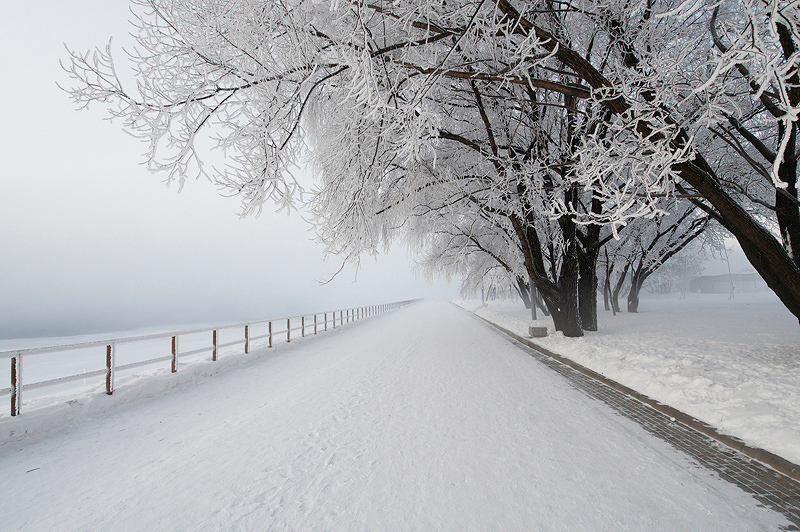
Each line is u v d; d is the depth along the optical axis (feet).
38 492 10.68
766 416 13.15
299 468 11.76
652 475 10.72
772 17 9.71
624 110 18.08
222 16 16.57
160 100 17.28
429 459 12.10
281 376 27.30
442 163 34.99
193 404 20.08
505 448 12.81
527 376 24.45
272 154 18.66
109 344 19.81
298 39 17.66
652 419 15.62
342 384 23.73
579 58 17.95
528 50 16.65
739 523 8.39
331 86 22.09
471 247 54.65
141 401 20.74
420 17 17.85
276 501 9.81
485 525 8.46
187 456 13.06
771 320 49.08
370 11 21.58
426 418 16.26
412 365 29.66
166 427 16.33
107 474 11.78
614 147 16.26
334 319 69.10
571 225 37.58
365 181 22.77
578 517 8.70
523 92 31.35
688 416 15.11
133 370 40.83
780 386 15.49
